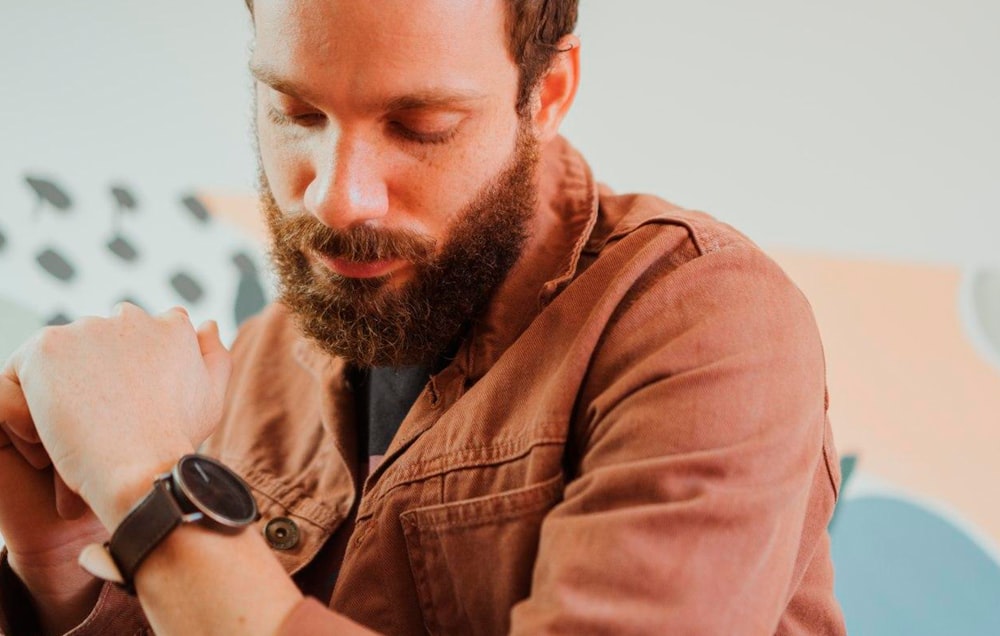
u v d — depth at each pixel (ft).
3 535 2.56
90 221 5.40
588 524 1.94
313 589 2.72
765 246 5.31
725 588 1.87
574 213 2.67
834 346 5.23
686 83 5.28
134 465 2.14
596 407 2.18
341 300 2.38
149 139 5.48
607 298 2.28
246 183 5.52
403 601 2.36
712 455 1.95
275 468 2.93
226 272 5.50
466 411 2.38
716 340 2.13
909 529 5.01
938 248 5.25
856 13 5.16
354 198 2.16
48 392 2.23
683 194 5.33
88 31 5.40
